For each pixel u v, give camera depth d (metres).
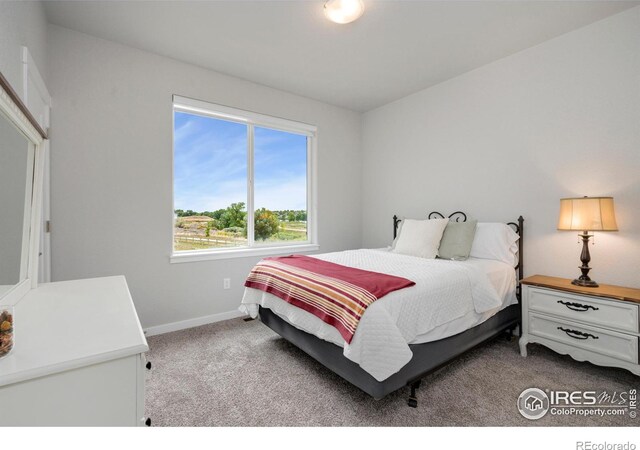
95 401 0.78
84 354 0.77
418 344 1.77
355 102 3.99
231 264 3.25
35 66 1.81
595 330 1.99
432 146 3.52
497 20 2.30
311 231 4.05
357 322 1.55
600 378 2.02
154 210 2.77
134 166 2.67
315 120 3.91
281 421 1.60
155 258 2.79
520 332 2.57
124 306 1.16
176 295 2.91
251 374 2.08
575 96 2.44
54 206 2.33
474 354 2.38
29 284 1.38
